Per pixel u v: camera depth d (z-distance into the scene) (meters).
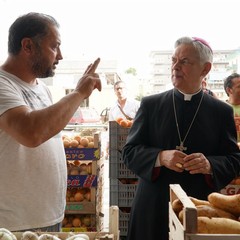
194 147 1.83
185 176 1.79
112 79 15.41
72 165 3.07
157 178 1.81
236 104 3.56
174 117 1.87
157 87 12.66
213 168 1.69
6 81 1.41
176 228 1.07
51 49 1.52
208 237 0.92
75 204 3.04
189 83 1.83
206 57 1.80
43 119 1.27
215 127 1.86
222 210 1.12
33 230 1.48
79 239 1.15
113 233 1.27
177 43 1.84
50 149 1.58
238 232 0.96
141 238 1.84
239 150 1.89
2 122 1.32
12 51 1.53
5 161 1.42
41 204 1.51
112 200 3.17
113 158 3.14
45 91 1.75
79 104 1.43
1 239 1.09
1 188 1.42
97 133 3.12
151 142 1.93
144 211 1.84
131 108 5.40
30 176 1.48
